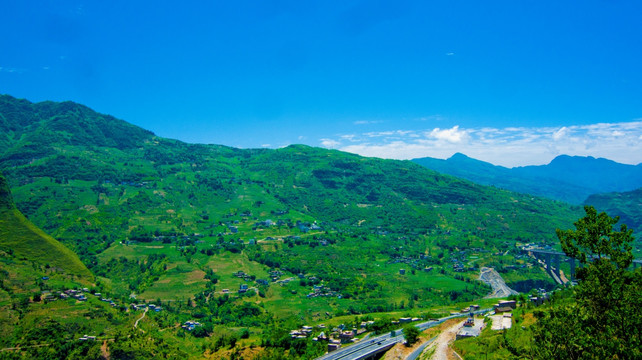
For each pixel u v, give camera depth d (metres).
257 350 143.75
